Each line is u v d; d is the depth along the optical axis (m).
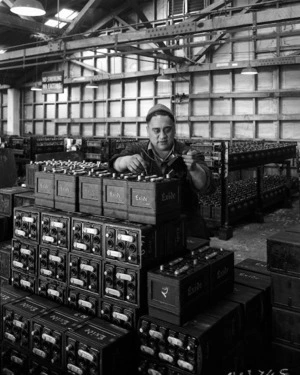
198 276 2.03
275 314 2.24
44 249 2.46
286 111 11.27
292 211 8.57
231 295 2.29
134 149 2.87
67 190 2.48
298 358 2.18
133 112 14.33
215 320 1.97
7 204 3.38
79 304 2.29
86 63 15.29
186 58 12.23
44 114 16.81
